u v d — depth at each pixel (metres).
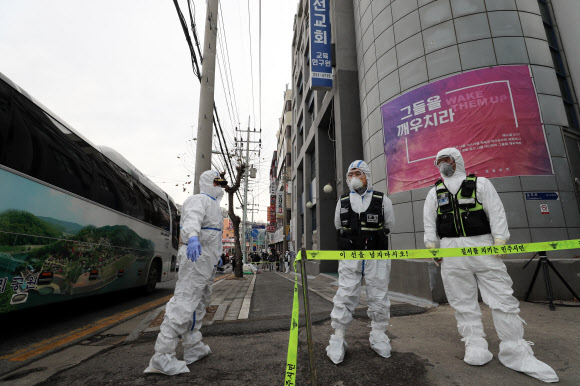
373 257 2.14
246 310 4.62
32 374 2.47
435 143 7.53
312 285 8.61
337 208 3.03
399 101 8.53
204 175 2.94
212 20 6.90
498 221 2.39
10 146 3.58
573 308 4.44
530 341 2.88
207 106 6.53
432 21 8.16
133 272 6.82
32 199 3.89
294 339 1.85
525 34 7.35
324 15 13.11
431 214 2.80
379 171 9.16
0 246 3.40
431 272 5.09
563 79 7.94
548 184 6.53
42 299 4.07
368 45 10.22
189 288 2.50
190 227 2.47
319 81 12.54
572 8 7.97
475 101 7.10
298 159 21.81
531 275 5.14
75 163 4.83
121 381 2.25
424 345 2.88
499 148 6.71
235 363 2.54
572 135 7.12
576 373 2.18
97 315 5.34
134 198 6.89
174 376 2.31
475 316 2.47
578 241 1.97
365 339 3.09
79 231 4.86
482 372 2.24
